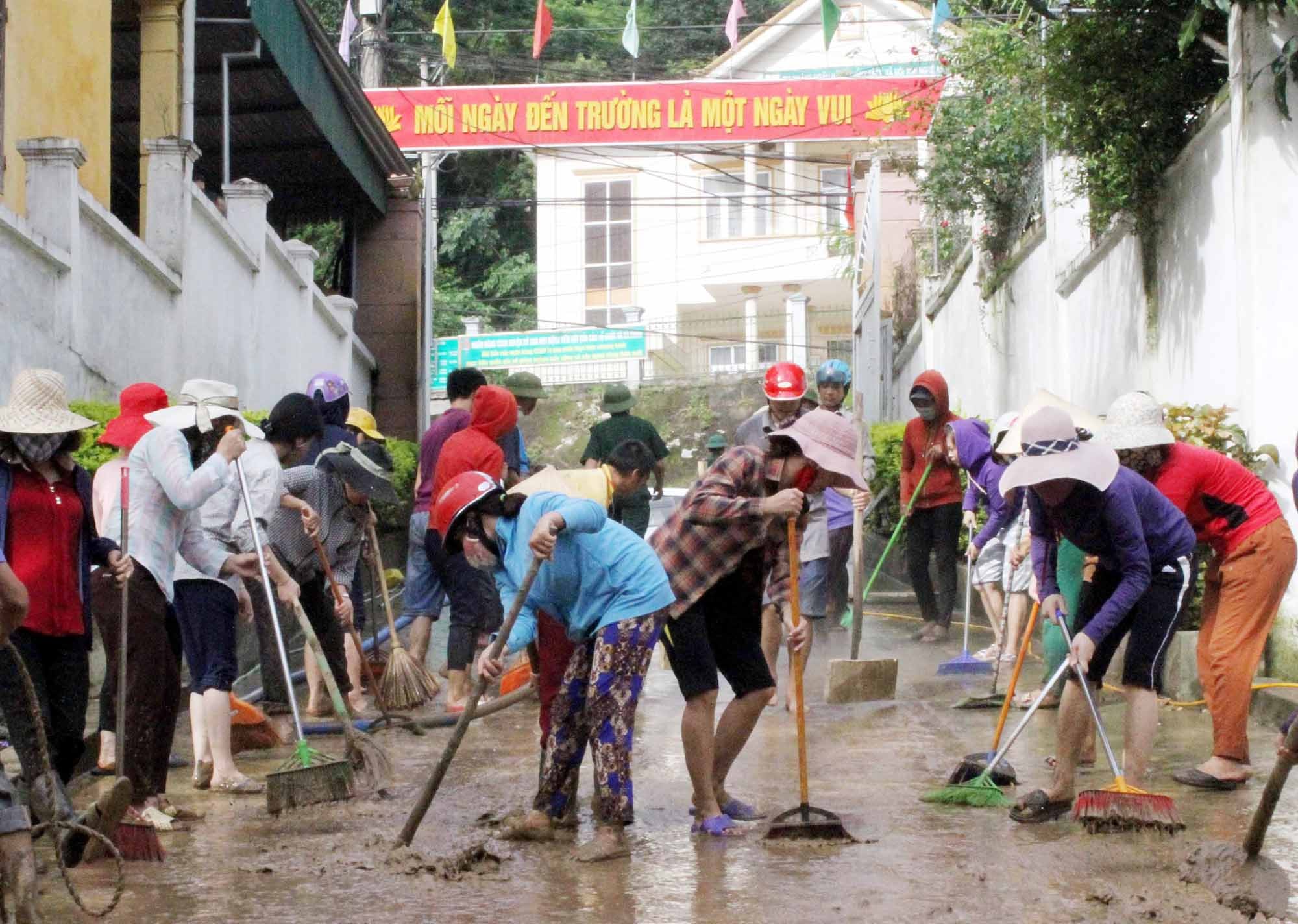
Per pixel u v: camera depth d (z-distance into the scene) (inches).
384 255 1021.8
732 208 1953.7
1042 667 499.5
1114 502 280.2
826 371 508.7
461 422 487.2
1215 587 324.5
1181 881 243.0
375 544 437.1
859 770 344.2
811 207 1931.6
